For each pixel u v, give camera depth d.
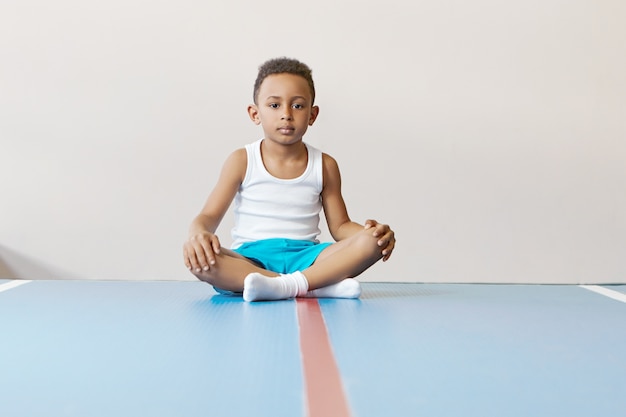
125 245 2.95
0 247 2.95
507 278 3.01
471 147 2.99
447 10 2.97
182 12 2.93
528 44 2.99
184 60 2.93
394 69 2.96
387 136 2.97
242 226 2.13
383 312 1.64
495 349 1.23
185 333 1.33
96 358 1.12
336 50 2.95
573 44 3.00
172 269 2.95
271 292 1.82
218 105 2.94
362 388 0.96
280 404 0.88
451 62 2.98
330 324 1.44
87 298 1.88
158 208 2.95
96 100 2.94
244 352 1.16
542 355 1.19
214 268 1.85
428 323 1.49
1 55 2.92
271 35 2.94
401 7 2.96
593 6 3.01
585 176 3.02
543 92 3.00
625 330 1.46
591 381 1.02
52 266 2.95
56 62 2.93
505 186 3.00
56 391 0.93
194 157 2.95
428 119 2.97
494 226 3.00
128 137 2.94
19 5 2.93
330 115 2.96
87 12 2.93
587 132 3.02
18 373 1.02
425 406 0.88
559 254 3.02
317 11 2.95
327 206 2.21
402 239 2.98
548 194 3.01
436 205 2.98
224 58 2.94
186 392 0.93
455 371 1.06
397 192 2.97
